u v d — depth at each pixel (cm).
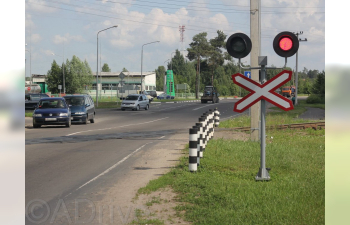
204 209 634
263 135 871
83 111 2672
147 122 2898
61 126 2558
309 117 3253
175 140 1706
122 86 5612
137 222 591
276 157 1184
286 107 820
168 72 10150
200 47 10719
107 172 999
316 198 704
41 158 1232
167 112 4319
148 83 11212
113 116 3644
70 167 1073
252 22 1504
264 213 613
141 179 907
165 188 800
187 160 1113
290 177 911
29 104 4253
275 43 823
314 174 950
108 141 1694
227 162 1095
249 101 841
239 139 1716
